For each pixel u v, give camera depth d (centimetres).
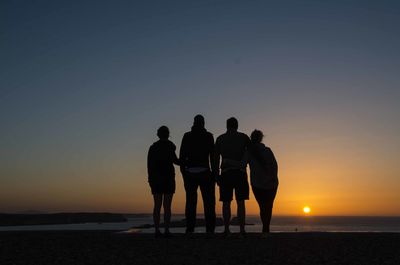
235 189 992
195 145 1013
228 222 983
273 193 1007
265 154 1005
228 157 995
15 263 622
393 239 921
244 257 671
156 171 989
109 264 612
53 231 1130
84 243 841
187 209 1027
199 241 885
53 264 613
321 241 884
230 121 1017
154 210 988
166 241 881
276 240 909
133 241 879
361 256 683
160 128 1016
